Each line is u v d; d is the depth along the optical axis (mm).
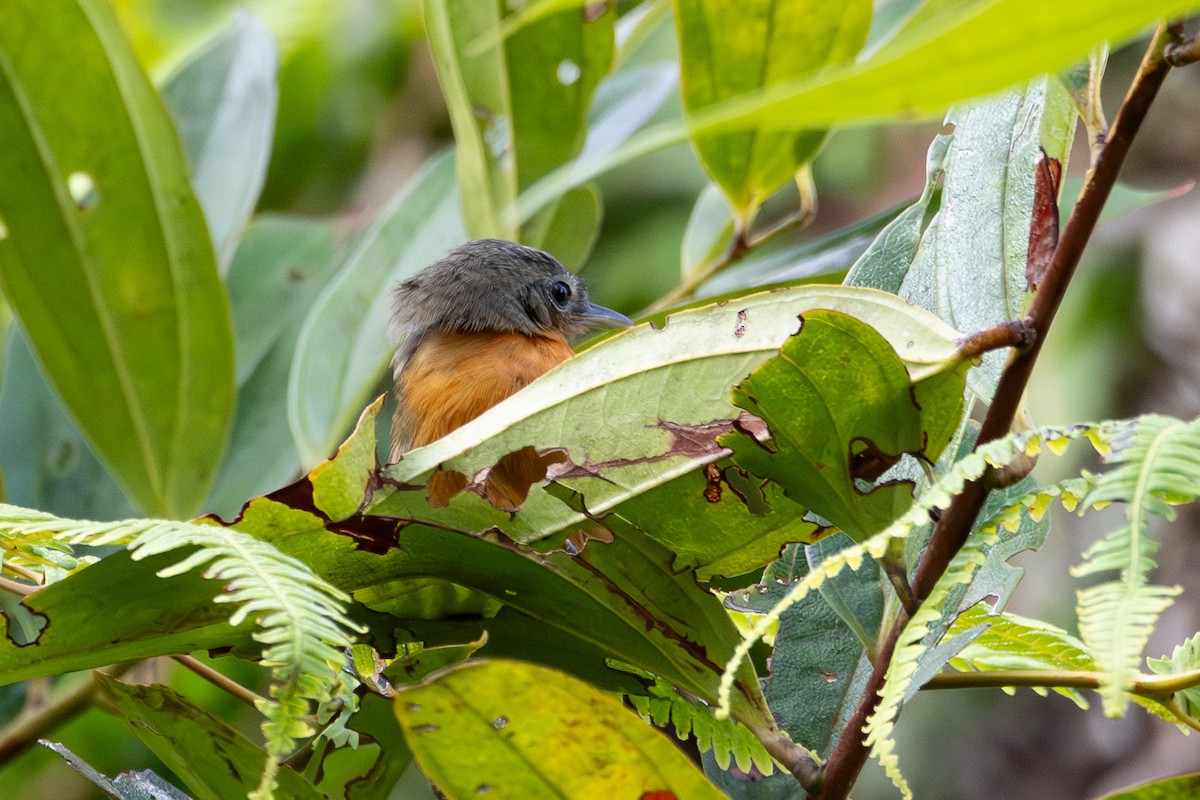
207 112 3504
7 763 2932
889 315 2795
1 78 2949
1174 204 5238
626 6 4219
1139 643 2748
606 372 2811
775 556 2814
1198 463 2764
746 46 2891
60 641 2801
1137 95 2789
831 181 5617
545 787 2779
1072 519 4926
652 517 2809
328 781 2867
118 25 2955
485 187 2982
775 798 2846
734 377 2805
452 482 2807
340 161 5379
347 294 3098
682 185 5391
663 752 2775
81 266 2963
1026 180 2830
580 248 3418
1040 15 2096
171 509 2977
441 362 3049
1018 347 2789
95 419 2971
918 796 5340
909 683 2803
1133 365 5047
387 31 5324
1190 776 2787
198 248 2969
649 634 2816
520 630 2828
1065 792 5262
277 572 2773
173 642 2811
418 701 2770
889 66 2141
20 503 3092
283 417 3371
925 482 2828
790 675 2848
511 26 2734
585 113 2975
